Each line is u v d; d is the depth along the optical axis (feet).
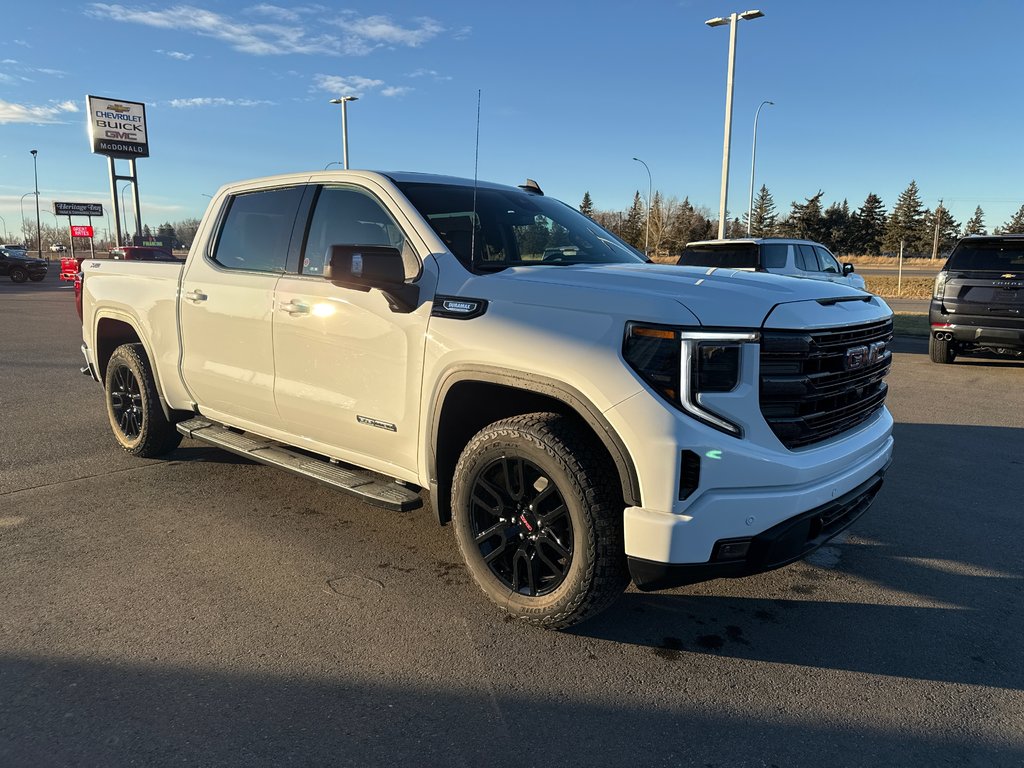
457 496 10.50
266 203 13.83
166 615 10.43
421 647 9.75
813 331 9.20
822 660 9.68
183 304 15.07
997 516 14.98
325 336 11.97
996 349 33.86
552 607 9.69
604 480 9.12
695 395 8.51
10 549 12.60
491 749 7.78
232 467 17.39
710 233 270.87
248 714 8.26
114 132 153.58
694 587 11.84
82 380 28.58
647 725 8.25
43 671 9.00
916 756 7.80
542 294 9.64
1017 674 9.41
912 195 303.27
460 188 12.80
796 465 8.98
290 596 11.09
